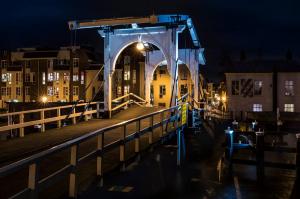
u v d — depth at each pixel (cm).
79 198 797
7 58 7481
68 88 7012
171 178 1269
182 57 2622
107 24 1902
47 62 7175
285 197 1245
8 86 7450
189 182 1253
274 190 1330
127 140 1094
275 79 4638
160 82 6388
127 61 6506
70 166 699
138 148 1182
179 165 1436
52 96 7094
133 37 1986
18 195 520
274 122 3428
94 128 1745
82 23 1947
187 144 1884
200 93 3144
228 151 1723
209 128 2648
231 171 1583
